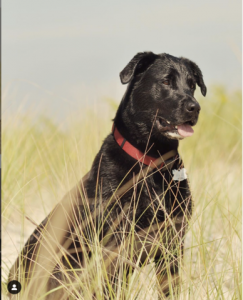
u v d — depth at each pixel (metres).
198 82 3.65
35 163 4.99
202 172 4.42
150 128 3.25
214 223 4.15
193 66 3.62
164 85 3.26
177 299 2.86
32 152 5.23
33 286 2.96
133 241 2.96
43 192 4.95
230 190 4.47
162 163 3.18
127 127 3.25
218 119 7.41
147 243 3.06
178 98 3.19
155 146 3.25
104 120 5.85
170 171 3.20
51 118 5.98
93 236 2.94
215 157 5.26
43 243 3.03
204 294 2.95
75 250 3.06
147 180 3.10
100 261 2.86
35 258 3.08
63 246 3.06
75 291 2.72
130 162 3.12
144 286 2.81
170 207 3.10
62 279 3.00
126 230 3.00
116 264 2.81
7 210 4.33
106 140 3.30
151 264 3.07
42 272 2.95
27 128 5.50
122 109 3.35
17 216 4.51
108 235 2.95
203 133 6.73
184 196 3.16
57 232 3.08
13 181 4.66
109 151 3.20
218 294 2.79
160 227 2.88
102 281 2.84
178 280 3.00
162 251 2.94
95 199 2.99
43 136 5.48
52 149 5.23
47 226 3.14
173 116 3.17
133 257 3.04
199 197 3.99
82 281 2.88
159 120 3.28
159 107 3.24
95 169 3.19
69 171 4.09
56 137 5.67
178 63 3.38
